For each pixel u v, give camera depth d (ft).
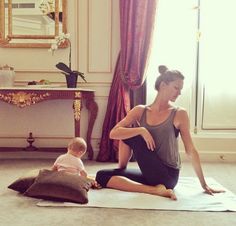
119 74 11.45
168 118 7.09
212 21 11.90
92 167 10.36
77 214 5.86
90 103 11.57
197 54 11.96
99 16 11.85
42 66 11.89
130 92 11.55
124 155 7.48
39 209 6.12
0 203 6.48
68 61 11.91
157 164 6.94
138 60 11.21
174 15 11.89
